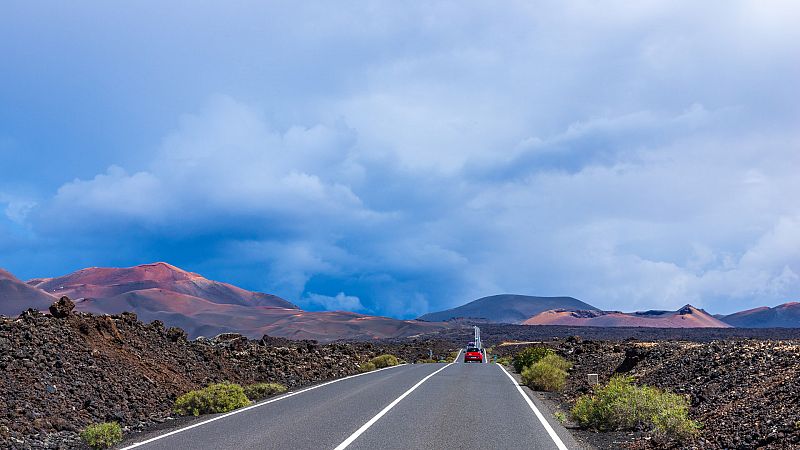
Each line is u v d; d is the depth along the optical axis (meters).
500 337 147.62
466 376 30.11
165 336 24.42
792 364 14.09
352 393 20.58
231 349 29.16
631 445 12.18
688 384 17.23
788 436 9.73
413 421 13.96
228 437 11.70
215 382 21.58
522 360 36.25
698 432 11.89
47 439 12.30
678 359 20.94
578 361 36.25
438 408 16.53
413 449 10.65
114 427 12.24
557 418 15.88
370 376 29.62
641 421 13.77
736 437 10.68
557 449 10.87
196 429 12.73
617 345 38.66
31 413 13.42
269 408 16.31
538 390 24.69
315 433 12.17
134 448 10.77
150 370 19.58
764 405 11.91
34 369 15.64
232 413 15.32
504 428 13.17
